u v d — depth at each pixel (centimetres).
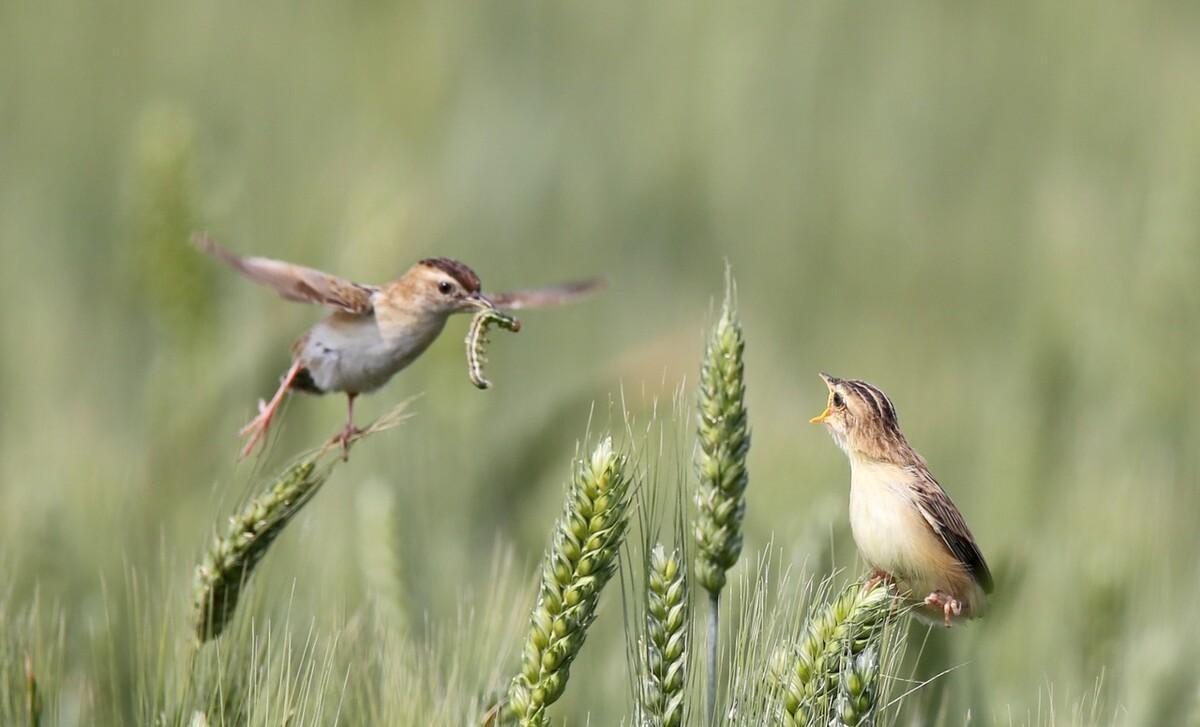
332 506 1123
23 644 793
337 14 2438
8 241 1950
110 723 813
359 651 805
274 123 2355
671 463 691
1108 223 1902
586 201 2159
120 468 1266
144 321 1720
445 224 1925
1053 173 2225
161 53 2503
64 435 1384
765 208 2309
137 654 816
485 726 705
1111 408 1405
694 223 2252
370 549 941
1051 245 1909
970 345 2036
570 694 892
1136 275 1628
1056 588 984
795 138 2408
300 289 881
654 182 2258
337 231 1652
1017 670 916
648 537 662
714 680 659
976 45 2652
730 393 673
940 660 841
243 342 1352
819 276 2238
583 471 640
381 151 2022
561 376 1738
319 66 2406
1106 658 916
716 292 2158
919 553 792
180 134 1427
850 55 2566
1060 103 2569
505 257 2014
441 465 1216
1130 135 2458
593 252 2123
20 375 1600
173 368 1328
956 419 1606
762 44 2478
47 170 2264
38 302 1805
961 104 2553
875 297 2211
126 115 2406
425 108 2105
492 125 2127
